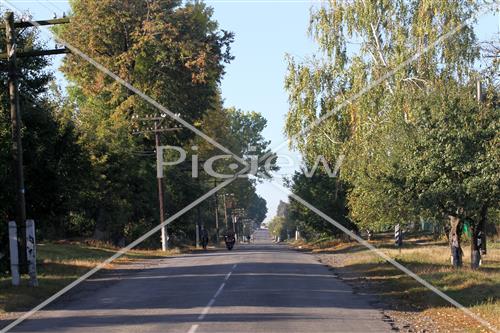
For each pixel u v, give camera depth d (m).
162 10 56.19
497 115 23.62
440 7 31.56
